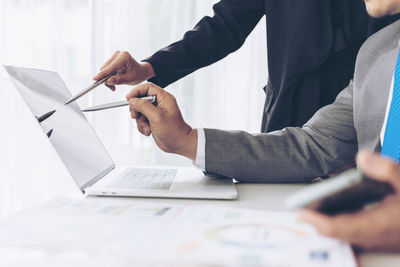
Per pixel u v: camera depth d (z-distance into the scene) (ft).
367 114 2.52
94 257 1.23
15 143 8.36
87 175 2.31
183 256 1.22
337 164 2.56
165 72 3.77
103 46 8.27
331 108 2.77
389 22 3.50
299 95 3.91
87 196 2.19
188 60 3.86
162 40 8.31
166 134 2.39
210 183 2.43
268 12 3.89
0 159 8.36
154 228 1.47
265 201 2.12
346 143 2.62
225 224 1.51
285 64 3.85
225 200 2.14
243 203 2.07
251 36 8.16
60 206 1.79
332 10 3.71
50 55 8.40
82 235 1.41
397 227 1.24
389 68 2.48
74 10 8.30
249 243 1.32
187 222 1.54
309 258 1.20
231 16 3.98
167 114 2.37
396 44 2.51
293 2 3.76
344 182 1.18
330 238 1.35
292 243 1.32
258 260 1.19
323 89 3.88
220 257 1.22
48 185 8.46
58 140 2.22
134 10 8.23
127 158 8.40
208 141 2.45
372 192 1.22
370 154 1.17
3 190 8.40
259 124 8.32
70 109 2.78
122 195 2.18
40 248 1.30
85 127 2.86
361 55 2.67
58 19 8.29
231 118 8.32
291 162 2.51
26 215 1.64
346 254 1.23
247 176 2.48
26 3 8.31
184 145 2.43
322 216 1.27
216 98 8.26
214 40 3.95
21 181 8.43
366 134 2.52
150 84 2.47
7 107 8.30
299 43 3.76
